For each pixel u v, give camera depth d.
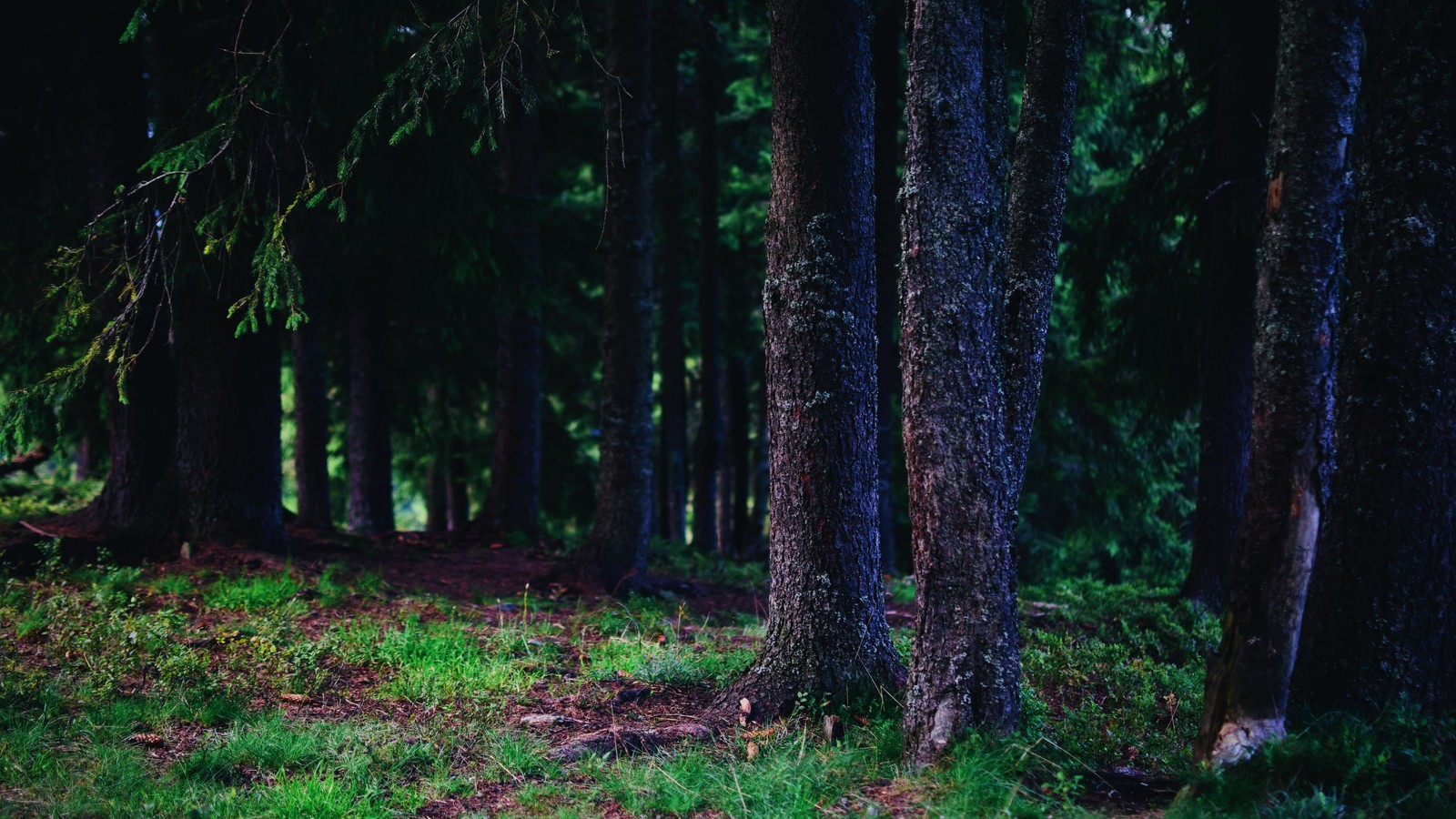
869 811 3.83
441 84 5.62
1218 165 8.88
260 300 9.02
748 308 18.72
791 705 5.33
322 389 12.63
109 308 8.77
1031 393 4.91
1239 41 8.59
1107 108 13.13
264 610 7.45
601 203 16.42
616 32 9.50
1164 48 10.89
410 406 16.22
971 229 4.33
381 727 5.10
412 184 9.30
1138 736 5.10
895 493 16.25
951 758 4.15
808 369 5.47
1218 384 9.04
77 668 5.73
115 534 8.70
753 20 15.91
